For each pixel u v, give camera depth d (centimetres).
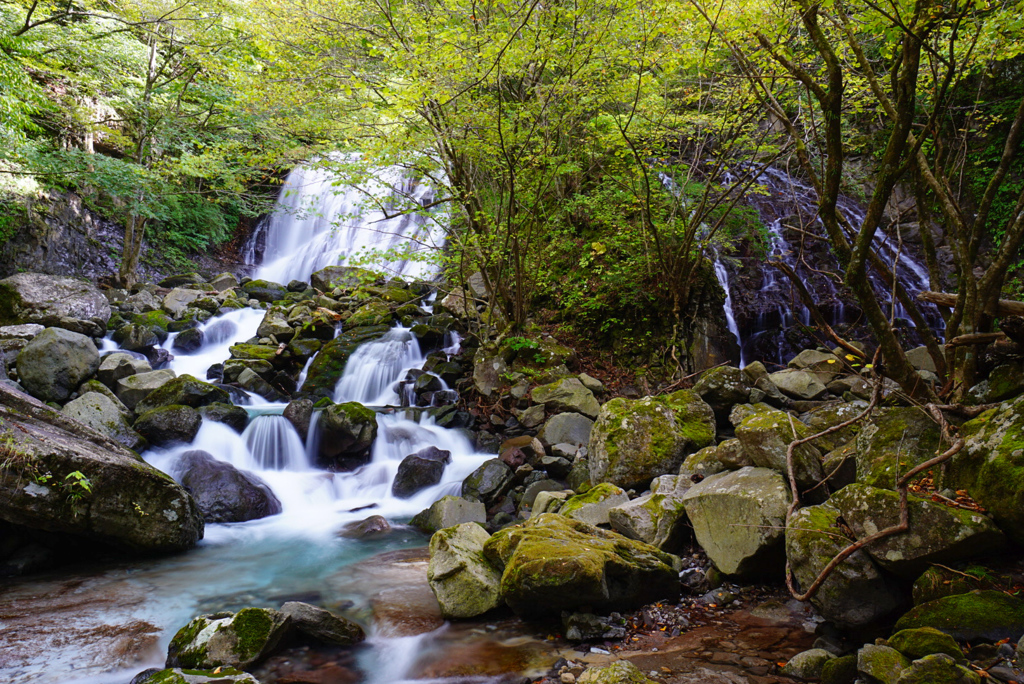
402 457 801
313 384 988
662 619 430
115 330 1091
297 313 1193
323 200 1764
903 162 428
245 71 1039
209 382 916
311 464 803
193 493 673
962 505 369
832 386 784
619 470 619
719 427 713
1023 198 510
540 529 473
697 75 916
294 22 870
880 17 432
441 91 762
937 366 550
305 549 604
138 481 581
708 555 478
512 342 916
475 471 713
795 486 433
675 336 961
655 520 518
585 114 1002
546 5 748
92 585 520
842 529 396
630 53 803
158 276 1581
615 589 434
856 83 741
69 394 807
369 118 947
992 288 515
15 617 457
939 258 1188
